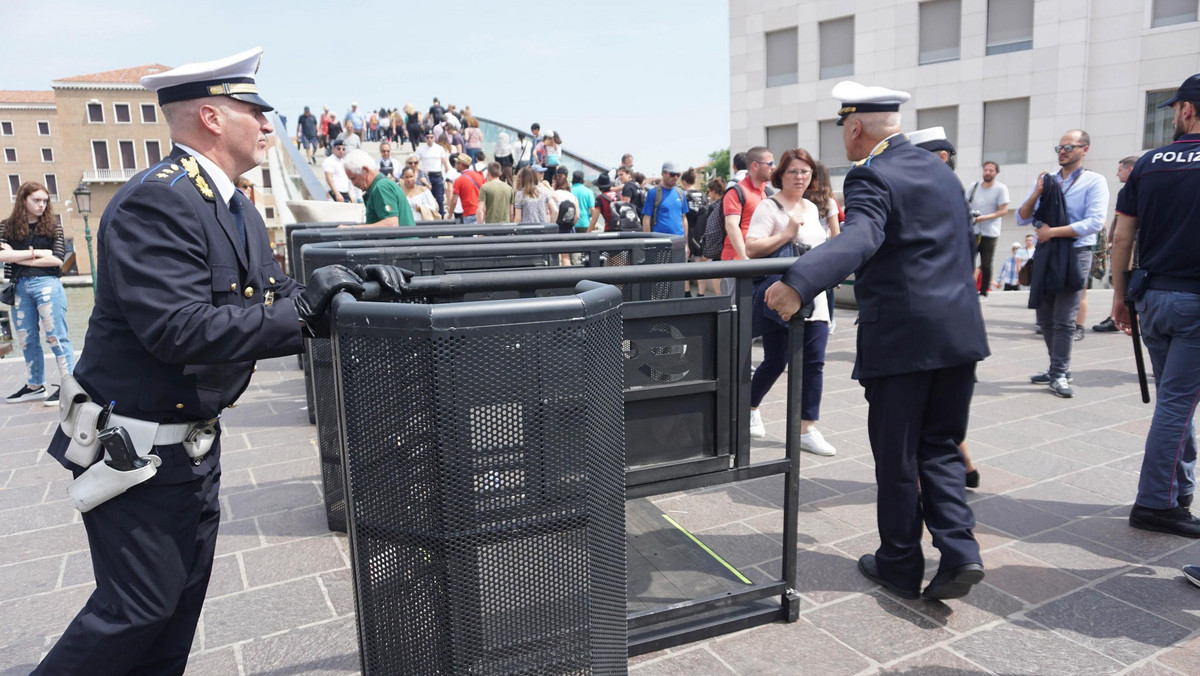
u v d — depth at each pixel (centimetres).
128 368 172
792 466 263
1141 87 2252
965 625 264
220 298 175
